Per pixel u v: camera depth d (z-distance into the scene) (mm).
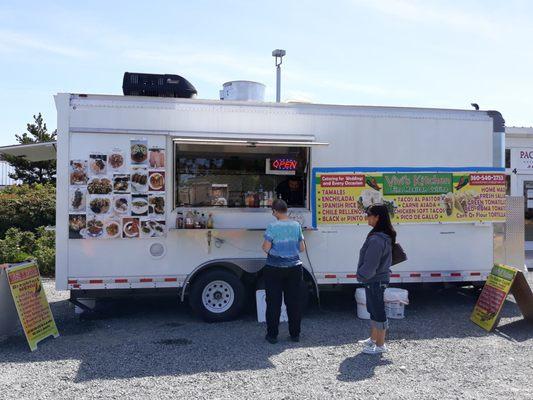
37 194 14211
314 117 6988
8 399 4242
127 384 4582
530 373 4883
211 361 5199
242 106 6840
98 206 6457
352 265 7047
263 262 6734
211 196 6789
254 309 7363
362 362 5184
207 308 6695
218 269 6738
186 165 6742
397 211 7152
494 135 7465
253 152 6910
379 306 5402
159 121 6621
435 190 7262
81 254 6438
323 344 5801
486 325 6406
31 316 5812
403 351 5551
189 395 4328
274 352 5496
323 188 6984
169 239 6625
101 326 6570
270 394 4348
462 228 7359
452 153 7340
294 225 5848
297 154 7008
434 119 7293
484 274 7418
